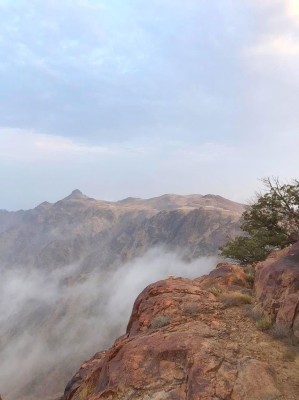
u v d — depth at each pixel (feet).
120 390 24.17
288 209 77.56
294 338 27.96
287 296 31.83
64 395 43.88
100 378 28.81
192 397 21.36
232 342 27.76
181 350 25.79
